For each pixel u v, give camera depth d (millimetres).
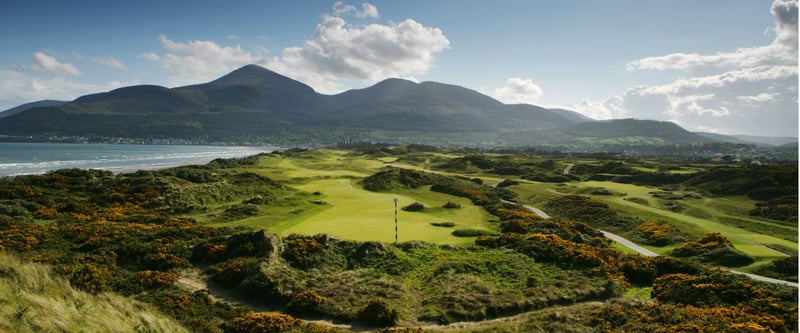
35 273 16766
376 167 108062
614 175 102125
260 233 30438
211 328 19938
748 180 76688
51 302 14688
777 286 25250
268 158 116938
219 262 28297
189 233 33625
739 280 25453
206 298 23656
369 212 46469
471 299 23422
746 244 41219
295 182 72375
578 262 29938
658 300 24125
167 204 48500
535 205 69438
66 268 20406
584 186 83500
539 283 26422
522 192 79938
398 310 22453
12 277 15477
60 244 30391
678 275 27438
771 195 69500
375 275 27359
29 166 122375
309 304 22922
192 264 28375
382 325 21250
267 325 20516
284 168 96438
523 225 43344
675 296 24094
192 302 23000
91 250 29547
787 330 18984
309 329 20109
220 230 35406
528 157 150500
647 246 44219
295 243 30250
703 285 24609
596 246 37219
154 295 23312
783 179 73875
